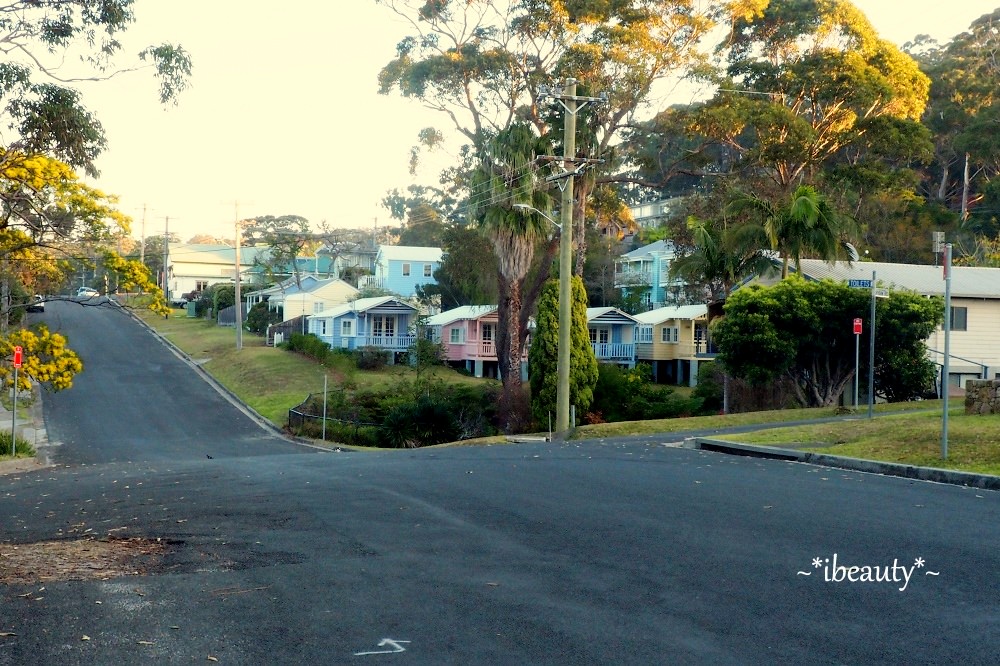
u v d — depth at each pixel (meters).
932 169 80.56
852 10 51.25
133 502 14.91
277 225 115.75
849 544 9.27
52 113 18.69
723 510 11.37
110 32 18.59
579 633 6.80
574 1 44.00
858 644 6.45
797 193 39.53
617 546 9.55
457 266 60.06
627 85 44.34
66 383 30.78
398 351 67.69
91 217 26.66
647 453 20.25
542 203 43.03
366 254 118.88
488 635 6.81
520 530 10.62
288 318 81.81
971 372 40.16
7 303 38.09
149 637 6.88
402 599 7.83
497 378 62.69
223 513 12.75
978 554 8.72
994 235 66.44
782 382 38.09
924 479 14.22
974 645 6.36
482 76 45.88
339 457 24.27
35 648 6.62
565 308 31.34
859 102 50.44
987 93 72.19
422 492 13.87
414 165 48.41
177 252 127.62
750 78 51.34
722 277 44.88
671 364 62.88
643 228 98.06
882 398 36.47
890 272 42.69
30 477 22.91
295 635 6.91
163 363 65.94
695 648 6.43
